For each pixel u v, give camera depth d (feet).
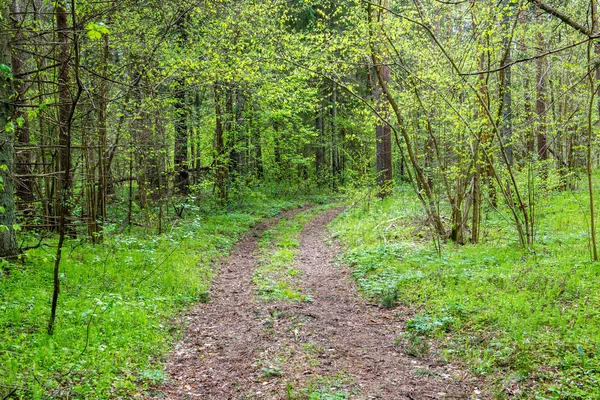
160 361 19.35
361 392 16.70
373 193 62.64
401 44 36.63
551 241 34.53
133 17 37.35
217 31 38.32
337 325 24.14
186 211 59.62
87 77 33.63
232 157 74.38
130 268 31.12
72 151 41.98
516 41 37.55
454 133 37.83
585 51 39.58
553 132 37.99
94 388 15.92
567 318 20.29
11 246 27.58
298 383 17.37
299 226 61.77
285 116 73.00
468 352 19.45
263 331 23.12
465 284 27.12
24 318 20.48
